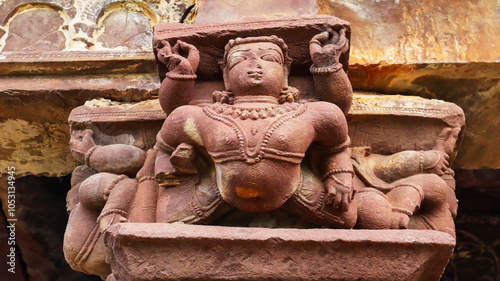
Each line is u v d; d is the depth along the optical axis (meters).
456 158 3.58
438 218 2.66
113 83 3.17
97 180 2.73
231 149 2.26
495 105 3.29
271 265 2.09
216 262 2.08
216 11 3.08
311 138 2.36
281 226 2.43
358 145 2.85
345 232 2.13
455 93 3.29
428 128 2.86
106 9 3.56
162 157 2.50
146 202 2.62
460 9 3.39
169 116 2.46
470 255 4.21
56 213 4.01
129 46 3.44
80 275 4.11
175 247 2.07
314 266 2.10
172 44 2.68
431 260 2.15
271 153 2.26
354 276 2.10
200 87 2.72
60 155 3.45
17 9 3.51
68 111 3.23
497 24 3.34
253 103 2.43
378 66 3.15
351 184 2.39
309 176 2.44
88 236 2.73
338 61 2.56
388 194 2.65
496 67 3.15
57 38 3.41
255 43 2.58
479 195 4.13
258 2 3.12
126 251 2.05
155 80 3.19
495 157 3.55
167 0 3.60
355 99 2.89
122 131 2.94
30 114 3.24
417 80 3.22
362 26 3.30
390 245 2.10
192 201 2.43
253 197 2.30
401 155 2.74
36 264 4.07
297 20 2.67
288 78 2.73
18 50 3.36
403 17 3.34
